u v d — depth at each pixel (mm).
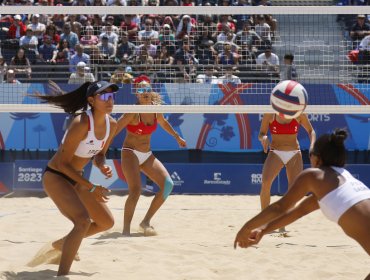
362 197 4496
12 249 7867
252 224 4688
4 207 12727
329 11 8750
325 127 15078
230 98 14094
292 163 9398
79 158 6344
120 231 9742
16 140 15133
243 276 6465
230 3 17312
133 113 9172
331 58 15094
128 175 9273
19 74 15227
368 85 14359
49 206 12914
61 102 6426
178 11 8648
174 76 14328
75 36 16344
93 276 6250
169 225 10430
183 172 14969
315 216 11500
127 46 15008
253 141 15109
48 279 5996
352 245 8367
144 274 6434
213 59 14570
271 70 14234
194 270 6621
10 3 18438
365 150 15141
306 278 6406
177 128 15141
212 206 13000
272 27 15742
